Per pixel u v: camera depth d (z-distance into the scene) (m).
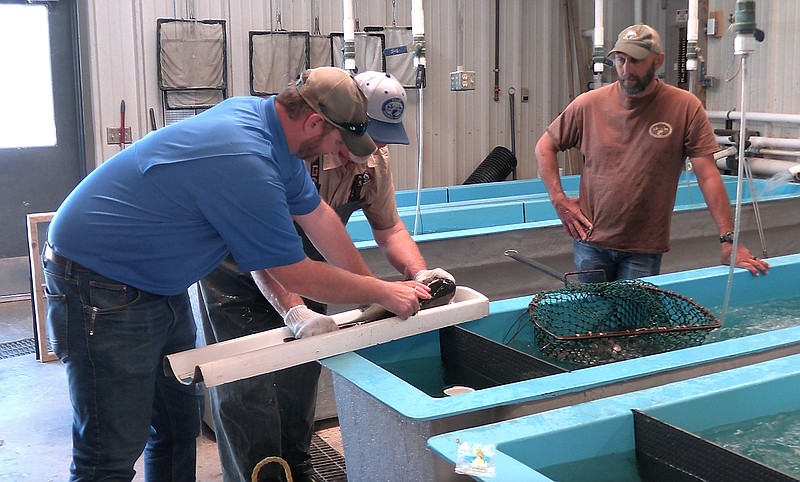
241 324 2.53
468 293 2.41
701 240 4.47
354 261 2.30
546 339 2.35
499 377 2.19
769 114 5.84
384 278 3.46
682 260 4.45
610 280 3.31
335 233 2.26
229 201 1.89
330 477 2.96
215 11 5.74
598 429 1.65
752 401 1.82
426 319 2.21
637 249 3.16
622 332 2.31
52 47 5.65
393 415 1.78
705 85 6.36
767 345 2.06
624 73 2.98
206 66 5.66
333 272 2.02
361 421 1.94
